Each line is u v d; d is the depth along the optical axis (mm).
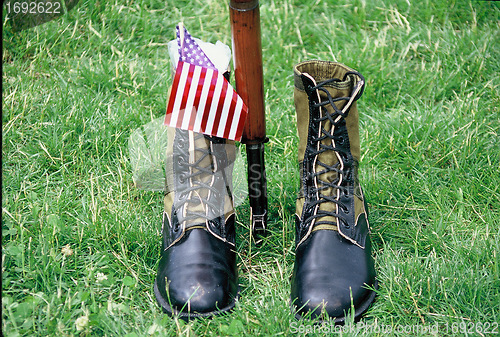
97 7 2959
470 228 1979
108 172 2236
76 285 1745
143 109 2516
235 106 1564
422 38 2947
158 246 1896
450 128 2416
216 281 1638
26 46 2719
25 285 1719
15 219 1934
